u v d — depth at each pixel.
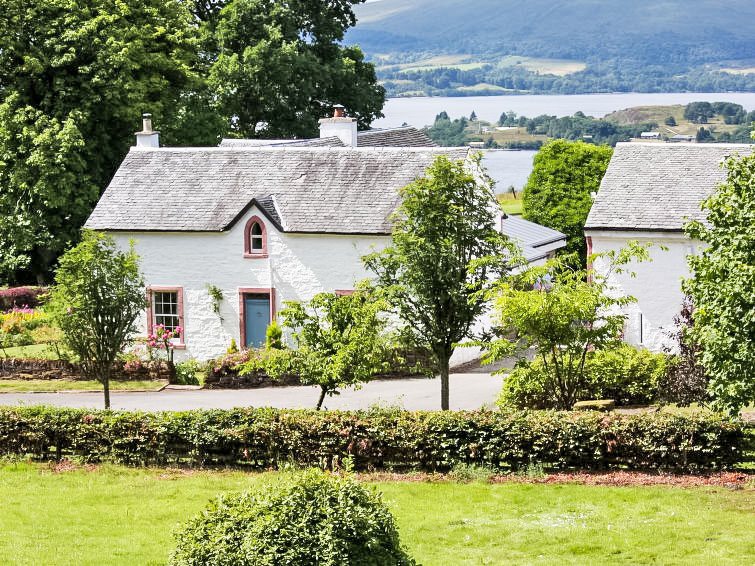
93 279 31.64
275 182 45.16
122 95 55.38
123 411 27.81
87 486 24.83
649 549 19.45
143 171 47.16
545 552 19.61
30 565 19.11
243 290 44.16
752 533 20.05
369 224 42.41
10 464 26.81
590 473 24.50
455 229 29.23
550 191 66.81
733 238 21.70
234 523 14.89
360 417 25.89
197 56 67.44
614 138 146.25
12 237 53.22
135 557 19.61
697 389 30.53
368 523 15.03
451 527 21.17
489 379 39.34
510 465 25.03
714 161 42.34
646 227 40.59
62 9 55.16
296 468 24.92
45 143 52.09
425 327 29.72
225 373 39.25
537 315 26.48
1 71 54.41
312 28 78.62
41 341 45.00
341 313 28.38
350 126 55.00
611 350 28.98
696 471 24.17
